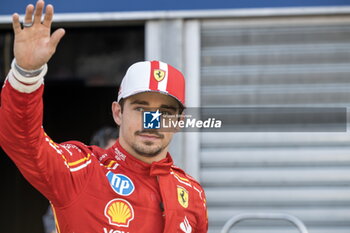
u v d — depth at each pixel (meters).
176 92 8.19
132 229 7.72
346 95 16.83
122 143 8.28
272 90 16.95
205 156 17.02
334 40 16.84
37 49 6.49
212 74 16.97
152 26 16.89
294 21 16.88
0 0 17.00
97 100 22.48
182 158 16.86
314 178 16.94
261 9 16.72
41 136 6.93
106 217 7.62
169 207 7.98
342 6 16.61
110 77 18.03
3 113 6.66
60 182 7.29
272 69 16.95
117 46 17.89
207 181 17.06
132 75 8.20
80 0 16.80
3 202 23.03
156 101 8.09
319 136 16.91
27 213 23.11
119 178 7.90
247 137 17.00
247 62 16.97
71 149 7.80
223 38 16.98
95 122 22.55
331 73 16.86
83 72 18.08
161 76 8.16
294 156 16.95
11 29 17.55
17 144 6.77
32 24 6.54
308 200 16.92
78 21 16.86
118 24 17.20
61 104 22.67
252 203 17.02
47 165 7.07
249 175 17.03
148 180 8.10
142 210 7.86
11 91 6.55
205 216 8.83
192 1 16.80
